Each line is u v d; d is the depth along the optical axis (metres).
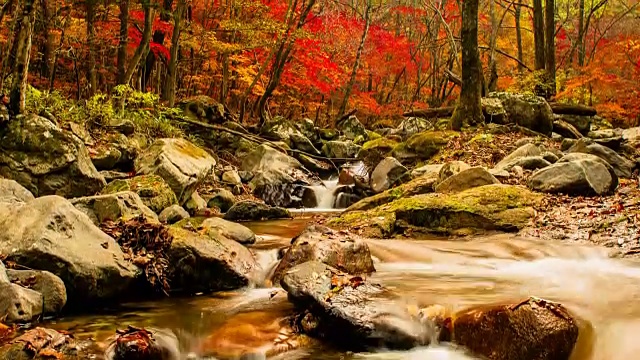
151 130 13.57
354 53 27.56
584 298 4.84
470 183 9.45
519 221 7.95
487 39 30.73
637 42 22.08
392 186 12.58
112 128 11.66
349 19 27.30
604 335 4.09
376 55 26.89
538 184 9.22
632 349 3.91
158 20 15.12
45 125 8.55
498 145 13.27
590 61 26.39
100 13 15.48
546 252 6.73
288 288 4.75
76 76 15.35
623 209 7.79
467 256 6.77
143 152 11.01
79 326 4.46
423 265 6.47
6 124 8.38
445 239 7.92
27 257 4.68
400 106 29.08
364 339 4.25
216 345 4.33
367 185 13.41
